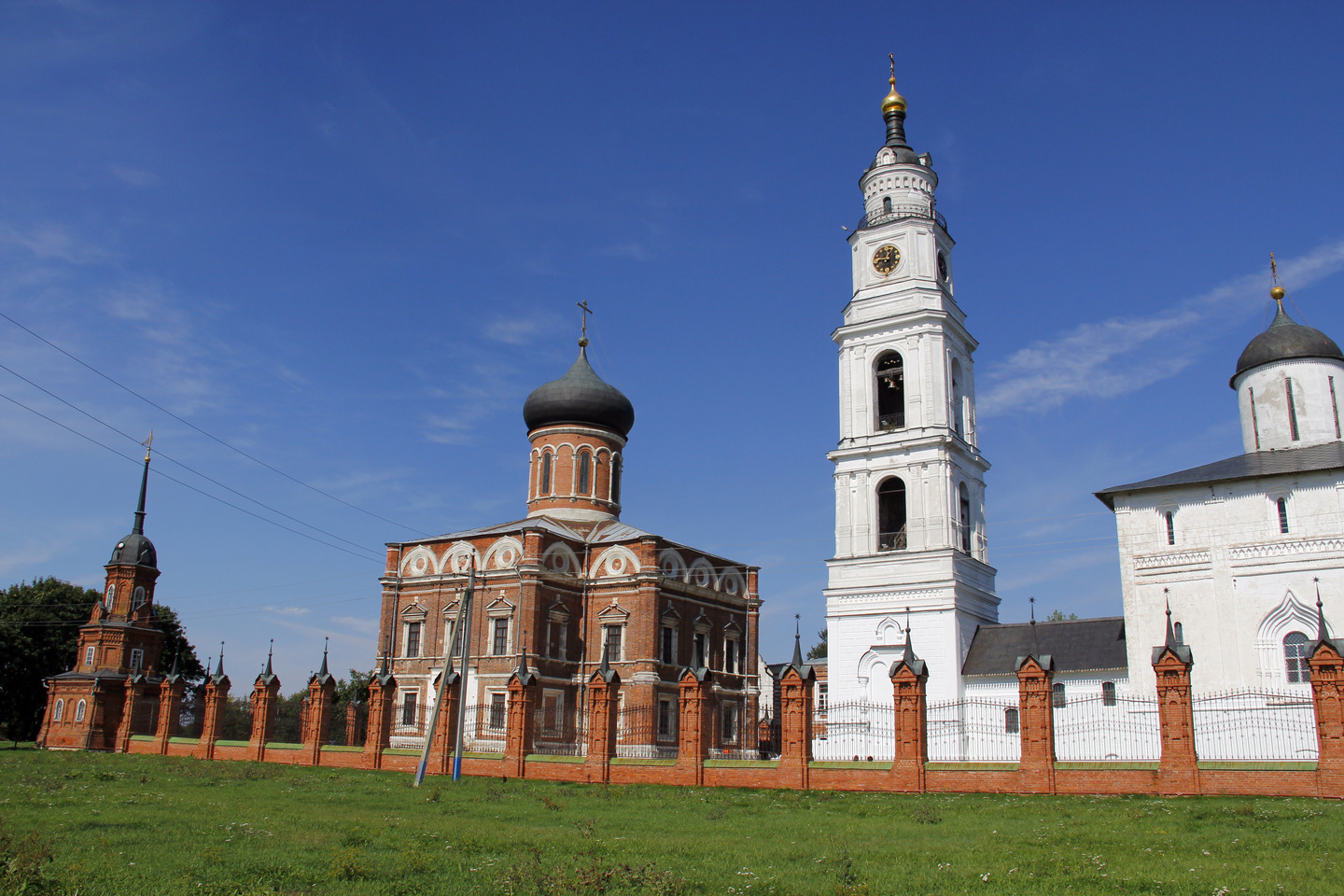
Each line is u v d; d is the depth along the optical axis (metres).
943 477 57.62
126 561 83.69
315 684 57.66
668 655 69.88
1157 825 25.45
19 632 91.94
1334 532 43.28
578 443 78.94
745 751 72.88
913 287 61.53
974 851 21.14
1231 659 44.28
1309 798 30.41
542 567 68.31
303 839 22.30
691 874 18.05
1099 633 51.44
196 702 70.06
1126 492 48.19
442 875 17.58
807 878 17.58
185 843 21.44
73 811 28.12
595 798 36.03
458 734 45.94
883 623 56.88
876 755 54.84
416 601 72.81
